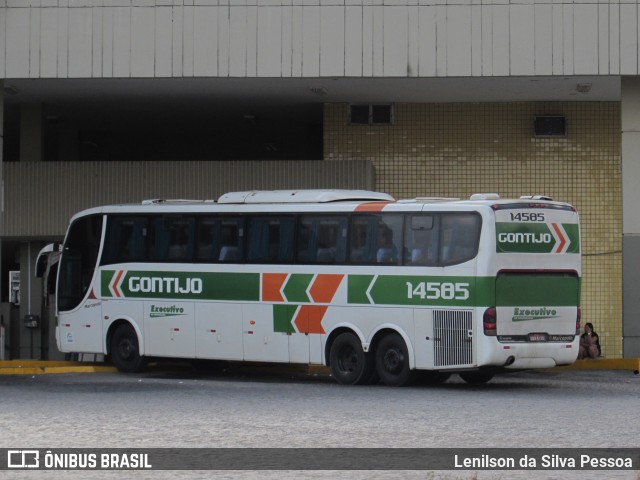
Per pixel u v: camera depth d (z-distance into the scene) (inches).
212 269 1504.7
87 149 2388.0
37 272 1697.8
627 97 1672.0
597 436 850.1
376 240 1371.8
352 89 1785.2
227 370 1713.8
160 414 1002.1
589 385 1393.9
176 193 1877.5
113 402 1119.6
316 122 2132.1
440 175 1950.1
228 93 1815.9
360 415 997.8
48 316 1945.1
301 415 995.9
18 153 2564.0
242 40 1637.6
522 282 1306.6
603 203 1950.1
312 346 1414.9
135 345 1582.2
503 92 1829.5
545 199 1349.7
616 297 1952.5
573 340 1341.0
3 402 1117.7
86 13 1651.1
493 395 1223.5
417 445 800.9
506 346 1289.4
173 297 1539.1
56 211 1878.7
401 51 1630.2
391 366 1355.8
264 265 1460.4
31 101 1911.9
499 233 1294.3
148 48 1646.2
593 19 1622.8
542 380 1494.8
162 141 2372.0
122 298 1589.6
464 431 880.9
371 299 1369.3
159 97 1854.1
